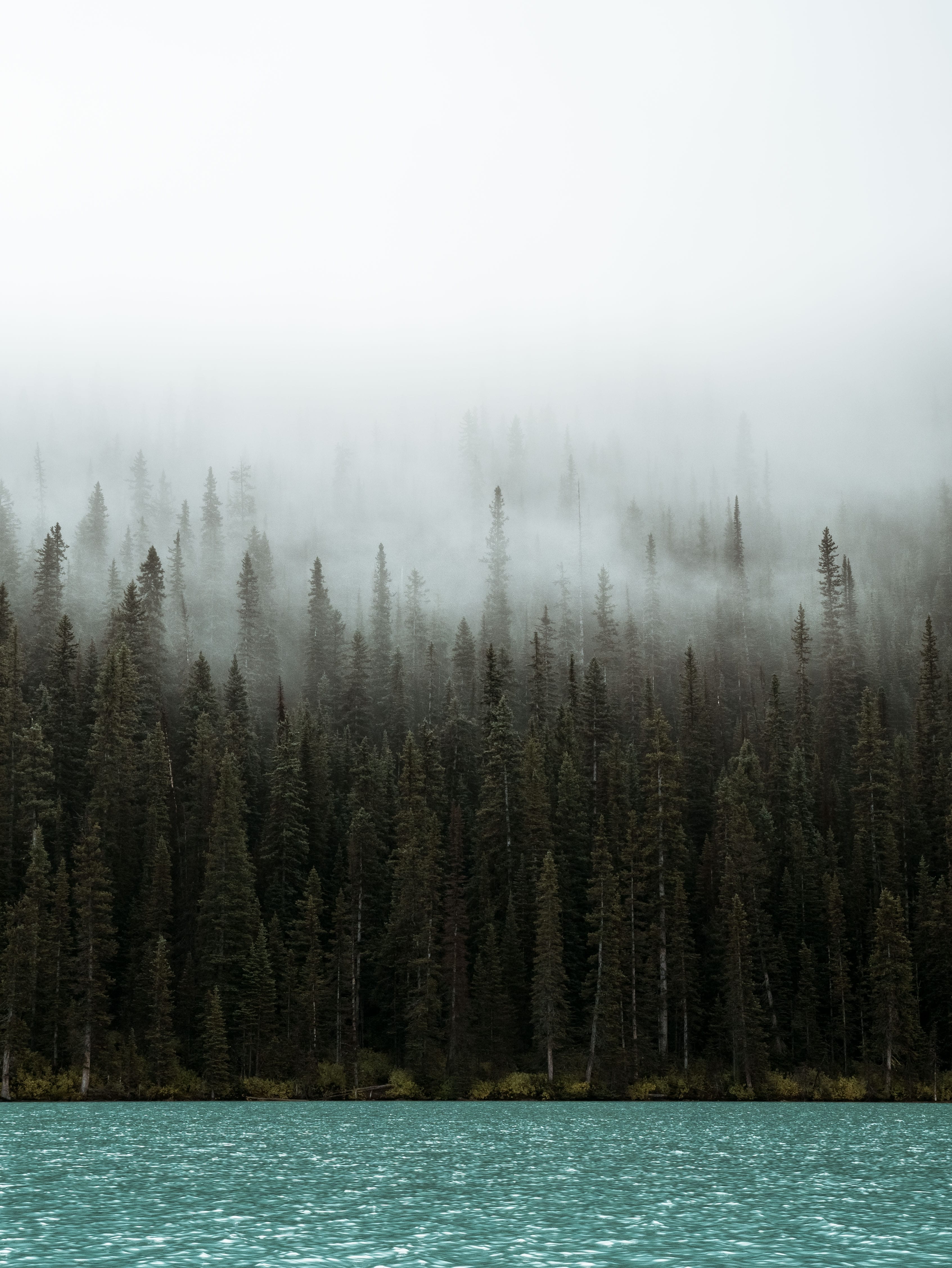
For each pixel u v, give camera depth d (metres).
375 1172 48.19
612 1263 30.69
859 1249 32.75
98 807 99.62
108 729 103.75
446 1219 37.38
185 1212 38.09
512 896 97.50
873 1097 89.06
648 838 97.50
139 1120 70.56
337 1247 32.56
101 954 86.00
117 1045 88.44
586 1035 90.31
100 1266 29.84
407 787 104.19
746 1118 74.81
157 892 93.75
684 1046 91.81
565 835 103.25
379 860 105.81
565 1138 61.91
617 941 89.50
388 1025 97.69
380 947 96.94
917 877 106.19
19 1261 30.34
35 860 90.31
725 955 93.94
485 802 107.00
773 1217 37.88
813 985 94.31
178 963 96.25
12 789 98.00
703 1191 43.53
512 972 93.62
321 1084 88.88
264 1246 32.62
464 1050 89.94
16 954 82.50
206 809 103.81
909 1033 89.94
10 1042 81.94
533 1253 31.92
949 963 93.19
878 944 92.00
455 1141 60.06
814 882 100.62
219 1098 86.31
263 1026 89.00
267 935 93.50
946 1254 32.06
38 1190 42.38
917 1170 49.28
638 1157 53.56
